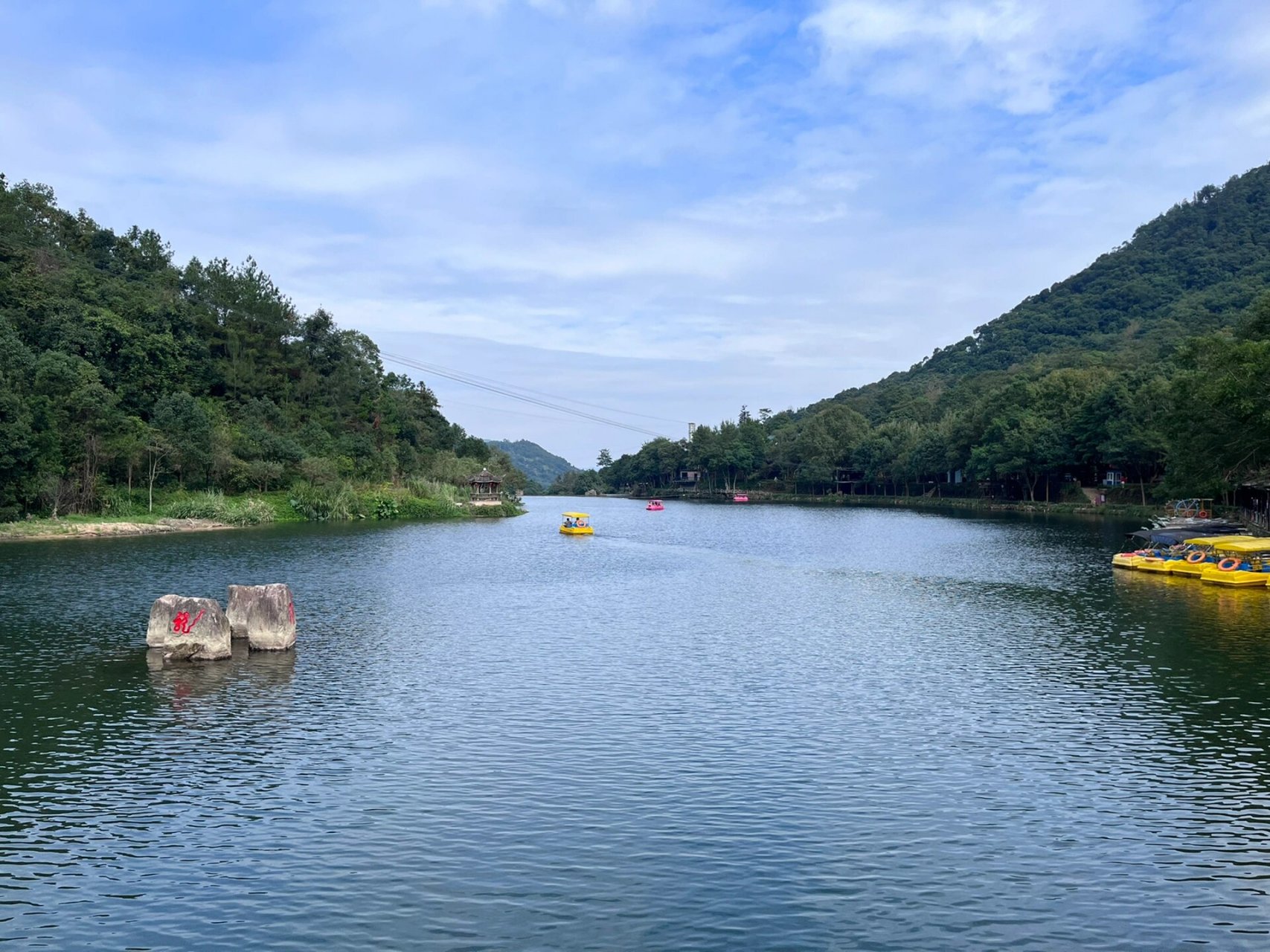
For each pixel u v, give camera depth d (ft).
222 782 89.97
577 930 62.59
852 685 126.62
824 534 418.10
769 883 69.26
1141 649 148.56
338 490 488.85
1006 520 487.20
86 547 312.29
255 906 65.98
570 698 119.65
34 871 71.46
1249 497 354.13
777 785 88.58
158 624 142.41
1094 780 89.97
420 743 101.40
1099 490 540.52
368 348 643.04
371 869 71.46
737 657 144.56
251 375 533.55
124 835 77.82
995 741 102.01
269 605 149.59
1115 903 66.39
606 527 486.38
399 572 257.96
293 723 108.88
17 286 444.14
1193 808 83.10
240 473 456.86
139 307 489.67
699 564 287.28
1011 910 65.46
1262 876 70.49
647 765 94.12
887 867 71.77
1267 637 157.17
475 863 72.43
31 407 353.10
